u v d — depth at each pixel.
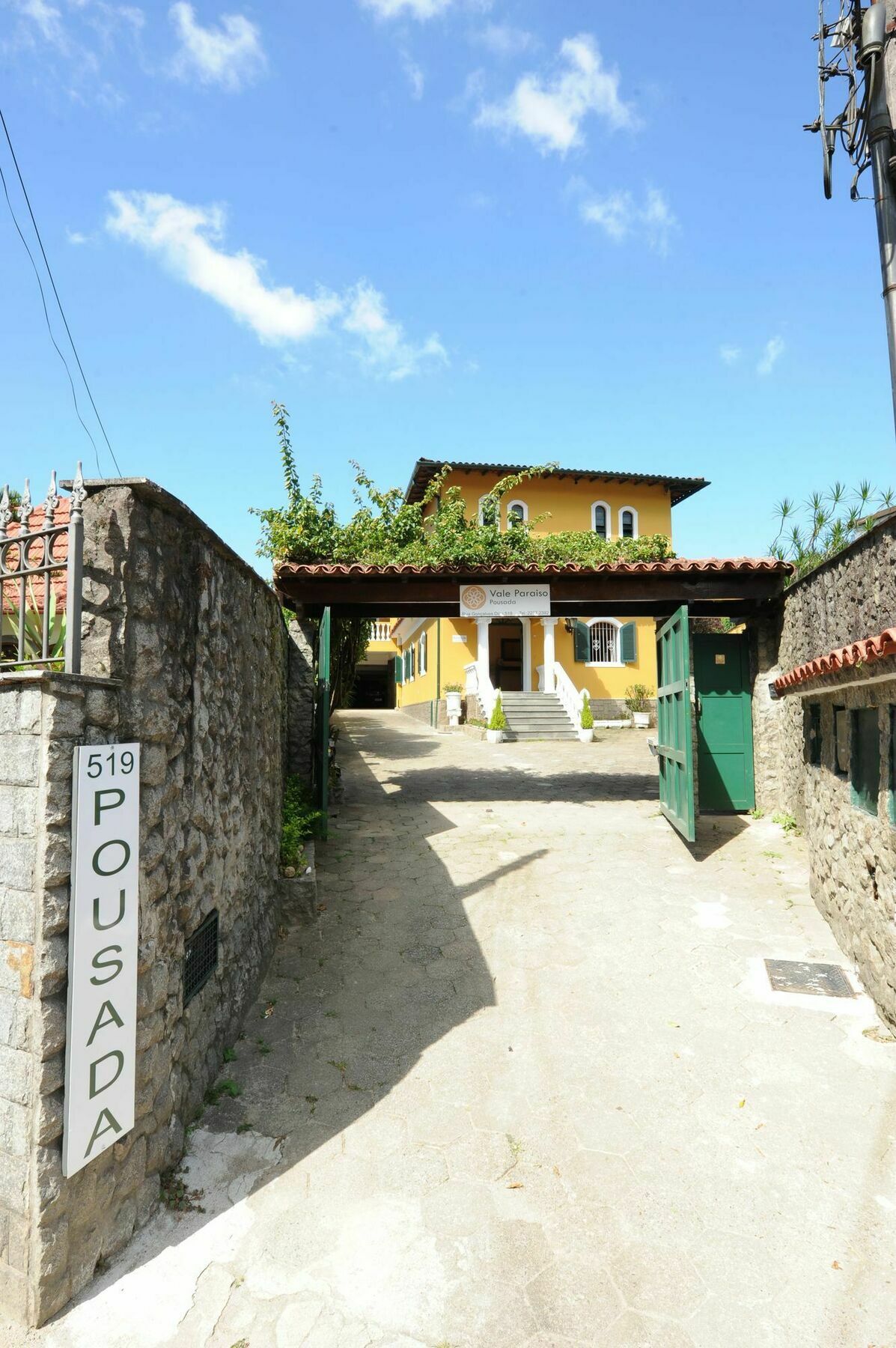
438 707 21.14
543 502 22.34
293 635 8.78
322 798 8.16
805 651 7.86
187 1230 2.83
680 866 7.21
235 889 4.34
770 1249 2.74
